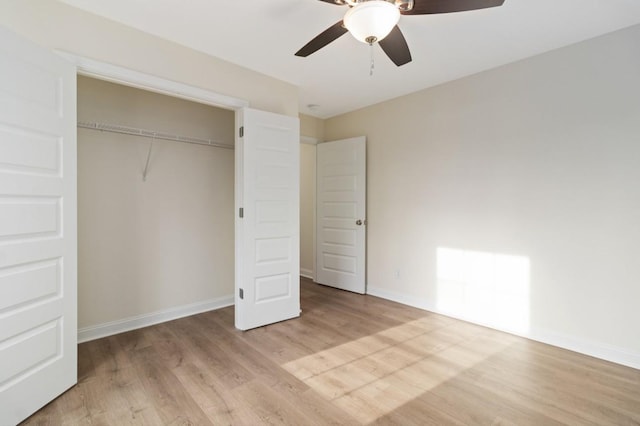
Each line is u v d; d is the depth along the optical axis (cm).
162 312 322
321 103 412
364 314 346
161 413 179
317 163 477
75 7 212
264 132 305
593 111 250
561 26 234
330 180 459
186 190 340
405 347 265
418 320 328
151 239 314
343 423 172
